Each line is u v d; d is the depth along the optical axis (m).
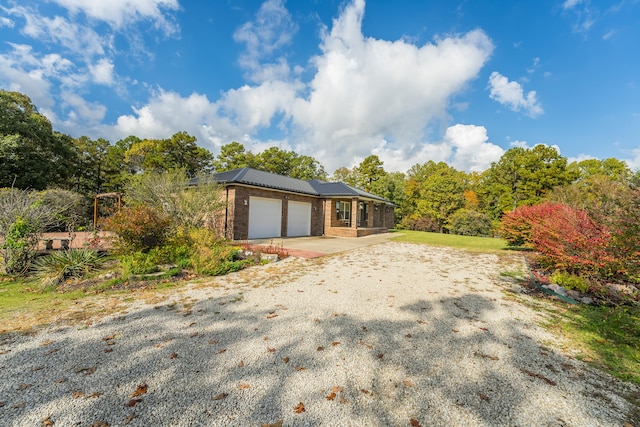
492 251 12.27
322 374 2.83
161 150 30.39
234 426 2.12
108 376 2.72
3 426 2.06
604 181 14.41
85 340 3.49
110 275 6.63
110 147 32.47
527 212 11.65
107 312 4.48
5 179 18.27
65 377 2.69
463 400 2.48
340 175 49.16
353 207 18.92
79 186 29.03
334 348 3.38
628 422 2.24
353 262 9.27
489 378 2.83
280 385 2.64
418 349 3.40
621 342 3.64
